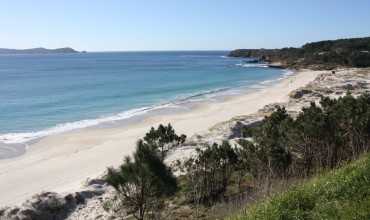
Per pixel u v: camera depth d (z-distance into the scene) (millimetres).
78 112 56906
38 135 43062
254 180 19406
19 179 28984
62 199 21844
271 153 18047
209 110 57062
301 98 57156
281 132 21234
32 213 20297
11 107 59938
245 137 32156
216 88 85688
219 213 14891
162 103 64562
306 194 8547
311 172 18438
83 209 21297
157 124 47812
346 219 7195
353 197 7840
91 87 87250
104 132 44438
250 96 71125
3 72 136125
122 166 13188
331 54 153375
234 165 19781
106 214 19094
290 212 8008
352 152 19812
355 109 21844
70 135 42969
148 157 13172
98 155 34594
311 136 19984
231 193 18766
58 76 117812
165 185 13156
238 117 41875
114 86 89438
